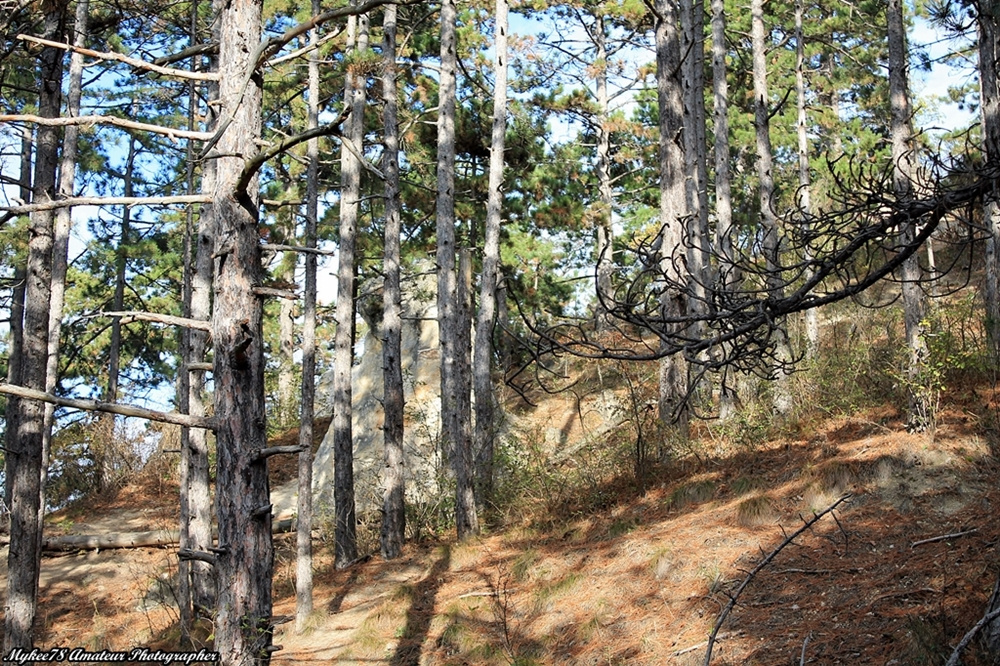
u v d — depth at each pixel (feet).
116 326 80.48
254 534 19.61
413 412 63.72
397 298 51.39
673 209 47.88
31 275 36.06
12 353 68.23
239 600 19.33
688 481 42.98
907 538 31.83
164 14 48.21
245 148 20.66
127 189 81.20
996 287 42.96
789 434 44.60
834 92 88.89
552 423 65.16
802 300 20.35
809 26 84.12
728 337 19.77
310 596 40.83
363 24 52.31
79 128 42.65
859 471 36.58
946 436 36.96
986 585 26.45
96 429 73.56
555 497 48.49
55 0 34.68
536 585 38.60
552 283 82.84
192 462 42.98
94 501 69.26
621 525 41.11
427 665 34.27
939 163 18.84
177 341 92.53
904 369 40.68
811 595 30.27
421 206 67.21
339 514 49.83
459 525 48.62
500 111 52.70
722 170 52.90
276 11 58.95
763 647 28.04
